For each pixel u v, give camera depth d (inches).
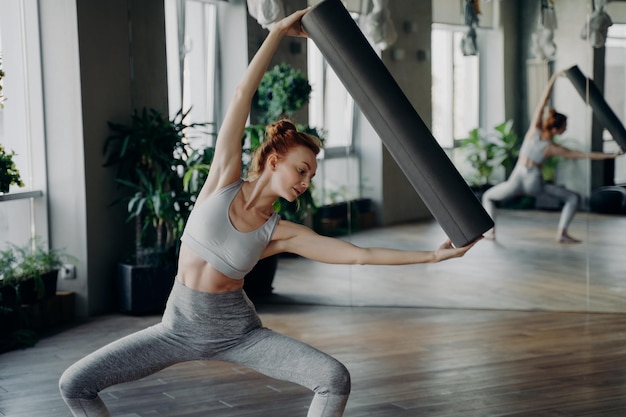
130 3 251.3
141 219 245.1
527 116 235.6
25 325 218.4
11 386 173.6
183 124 242.8
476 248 244.2
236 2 248.2
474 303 244.8
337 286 253.6
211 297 101.5
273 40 104.2
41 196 239.0
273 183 102.0
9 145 233.3
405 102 105.5
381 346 202.5
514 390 163.8
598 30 227.3
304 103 248.2
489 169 240.7
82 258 239.6
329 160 251.0
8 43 232.4
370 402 157.2
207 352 102.7
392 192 247.0
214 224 100.9
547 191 236.1
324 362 98.9
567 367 180.2
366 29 244.7
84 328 226.7
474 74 239.0
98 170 242.1
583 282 235.0
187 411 153.8
